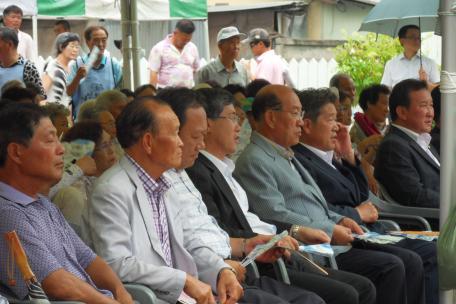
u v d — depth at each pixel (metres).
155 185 4.78
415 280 6.46
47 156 4.30
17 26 11.45
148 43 17.12
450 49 5.28
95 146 5.62
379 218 7.11
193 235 5.08
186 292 4.58
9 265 4.12
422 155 7.48
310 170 6.59
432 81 11.67
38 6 11.45
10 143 4.25
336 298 5.54
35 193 4.37
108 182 4.67
